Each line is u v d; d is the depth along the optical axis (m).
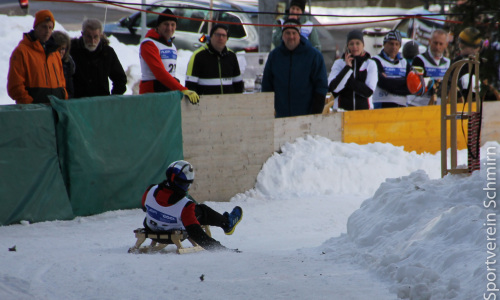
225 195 38.28
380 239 20.17
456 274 15.35
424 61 44.38
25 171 30.91
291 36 40.31
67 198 32.09
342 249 21.17
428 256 16.95
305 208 35.50
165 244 23.06
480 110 23.05
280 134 40.34
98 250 23.81
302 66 40.75
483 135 46.31
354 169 40.28
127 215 33.47
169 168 22.42
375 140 43.31
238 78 39.81
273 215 34.16
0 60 59.38
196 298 15.96
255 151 39.22
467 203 19.88
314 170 39.59
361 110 42.56
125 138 34.06
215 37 37.75
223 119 37.84
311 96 41.44
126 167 34.12
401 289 15.33
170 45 36.56
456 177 22.77
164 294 16.34
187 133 36.78
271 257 20.78
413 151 43.38
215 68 38.19
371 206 22.62
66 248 24.53
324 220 33.03
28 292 16.75
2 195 30.31
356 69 41.78
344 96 42.94
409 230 19.50
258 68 55.19
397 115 43.53
